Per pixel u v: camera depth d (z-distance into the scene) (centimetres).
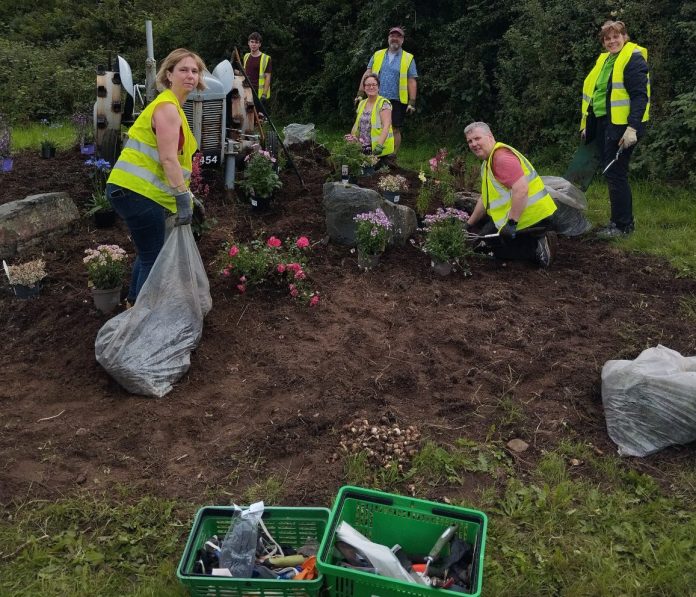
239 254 539
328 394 418
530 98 1046
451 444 383
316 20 1442
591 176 721
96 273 495
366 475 359
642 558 313
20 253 592
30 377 442
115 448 377
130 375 414
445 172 750
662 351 414
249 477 358
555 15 1004
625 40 643
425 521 290
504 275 589
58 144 996
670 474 366
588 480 362
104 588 294
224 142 704
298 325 499
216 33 1584
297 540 296
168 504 337
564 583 301
